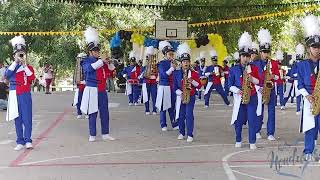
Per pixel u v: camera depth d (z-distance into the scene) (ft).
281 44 85.76
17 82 31.71
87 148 32.60
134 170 25.98
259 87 33.94
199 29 80.38
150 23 100.01
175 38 71.56
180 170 25.86
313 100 25.70
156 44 71.26
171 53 39.70
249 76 31.24
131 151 31.42
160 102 39.96
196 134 38.40
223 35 79.25
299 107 51.52
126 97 75.41
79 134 38.83
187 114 34.73
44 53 105.19
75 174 25.21
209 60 72.69
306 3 65.00
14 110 31.78
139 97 63.82
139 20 100.99
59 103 65.82
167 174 24.99
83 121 46.98
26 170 26.27
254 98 31.45
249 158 28.78
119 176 24.67
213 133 38.91
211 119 47.91
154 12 99.66
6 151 31.83
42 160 28.84
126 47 90.58
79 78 47.93
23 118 32.01
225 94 60.90
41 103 65.87
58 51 100.32
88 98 34.88
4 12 103.40
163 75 39.68
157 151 31.35
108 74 36.24
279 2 75.36
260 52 34.60
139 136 37.63
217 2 75.46
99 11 100.63
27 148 32.42
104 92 35.78
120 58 84.38
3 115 51.78
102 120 36.01
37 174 25.31
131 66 63.00
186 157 29.30
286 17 77.87
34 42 102.37
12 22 101.91
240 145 32.45
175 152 30.94
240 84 31.63
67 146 33.40
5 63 103.65
